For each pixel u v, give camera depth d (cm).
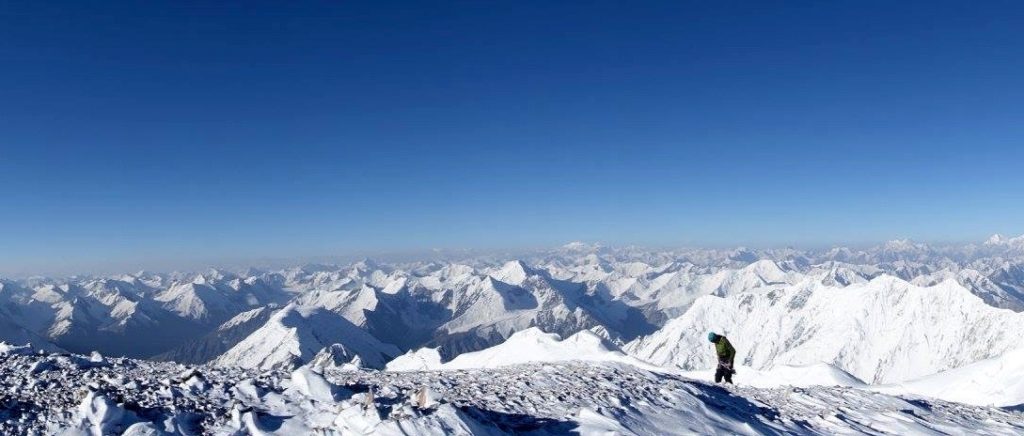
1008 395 4006
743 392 2150
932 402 2109
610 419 1403
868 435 1492
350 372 2556
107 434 1292
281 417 1450
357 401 1516
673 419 1491
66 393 1645
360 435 1219
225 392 1681
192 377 1769
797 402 1923
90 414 1352
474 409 1449
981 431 1616
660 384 1967
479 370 2581
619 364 2642
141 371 2156
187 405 1534
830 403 1898
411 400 1512
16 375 1934
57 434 1276
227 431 1323
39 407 1476
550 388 1867
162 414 1439
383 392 1802
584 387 1877
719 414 1590
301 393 1694
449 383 2017
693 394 1803
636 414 1502
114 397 1537
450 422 1220
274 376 1947
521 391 1814
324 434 1268
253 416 1386
